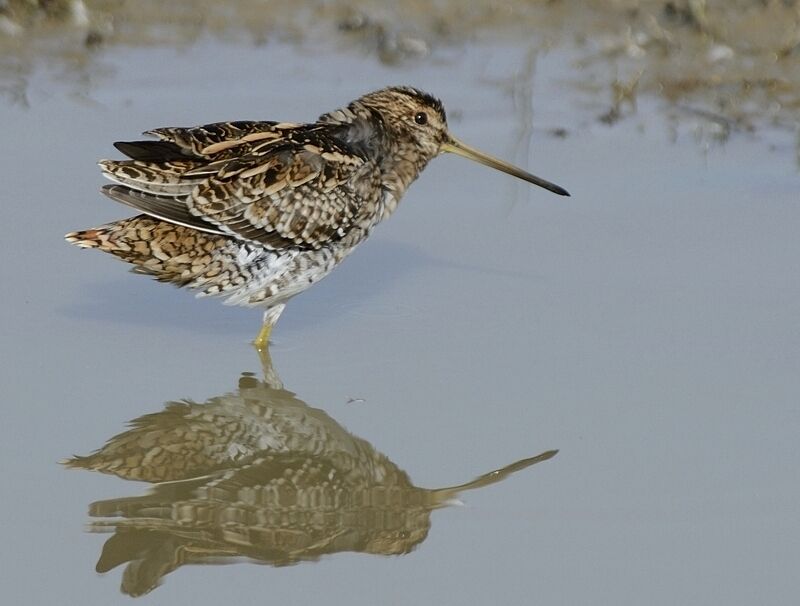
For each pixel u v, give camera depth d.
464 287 14.06
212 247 12.52
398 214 15.37
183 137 12.65
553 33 18.97
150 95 17.17
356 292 14.16
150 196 12.16
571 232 14.89
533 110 17.27
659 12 19.17
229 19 19.09
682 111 17.28
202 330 13.49
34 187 15.21
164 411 12.26
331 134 13.28
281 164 12.66
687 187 15.65
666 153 16.38
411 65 18.25
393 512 11.08
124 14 18.88
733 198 15.39
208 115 16.64
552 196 15.54
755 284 13.87
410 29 18.97
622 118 17.12
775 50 18.22
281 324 13.62
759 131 16.81
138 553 10.43
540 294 13.86
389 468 11.48
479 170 16.19
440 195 15.71
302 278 13.05
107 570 10.17
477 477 11.30
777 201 15.30
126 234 12.28
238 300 12.91
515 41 18.81
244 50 18.44
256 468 11.71
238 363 12.92
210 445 11.91
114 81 17.50
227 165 12.48
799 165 16.03
